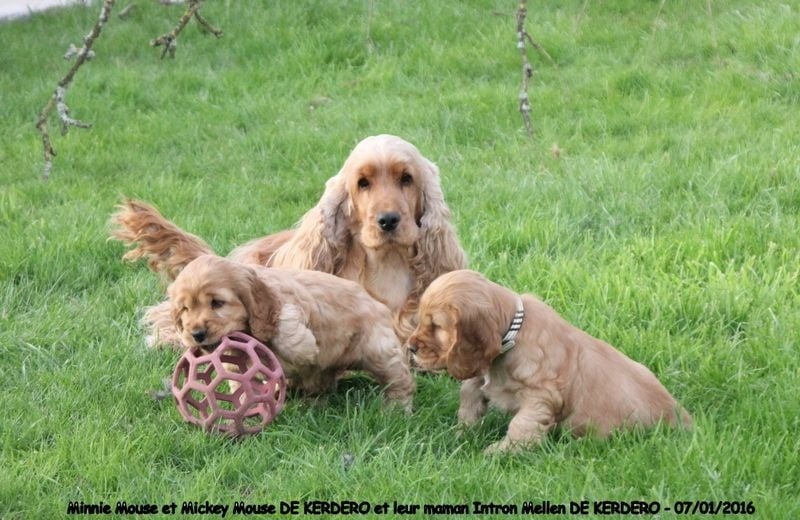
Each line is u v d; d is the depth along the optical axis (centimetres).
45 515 637
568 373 709
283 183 1270
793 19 1598
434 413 766
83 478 672
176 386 739
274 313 741
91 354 854
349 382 836
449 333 701
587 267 957
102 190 1243
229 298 724
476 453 700
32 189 1231
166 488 659
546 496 624
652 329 849
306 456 684
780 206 1072
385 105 1480
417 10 1773
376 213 852
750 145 1238
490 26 1719
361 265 902
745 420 696
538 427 703
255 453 698
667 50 1576
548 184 1173
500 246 1038
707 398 755
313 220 911
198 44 1748
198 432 718
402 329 891
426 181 899
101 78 1608
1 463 691
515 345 711
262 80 1622
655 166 1198
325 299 779
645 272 947
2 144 1405
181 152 1401
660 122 1362
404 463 680
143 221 899
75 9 1941
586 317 867
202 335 719
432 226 898
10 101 1545
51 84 1591
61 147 1374
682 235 1009
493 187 1190
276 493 648
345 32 1714
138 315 938
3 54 1741
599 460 663
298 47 1703
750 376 773
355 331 789
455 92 1505
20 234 1084
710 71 1496
